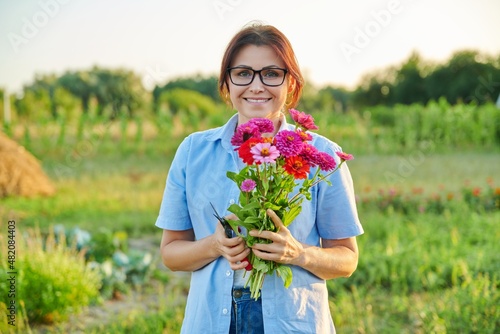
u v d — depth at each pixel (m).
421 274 5.29
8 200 9.01
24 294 4.39
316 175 1.89
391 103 27.77
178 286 5.56
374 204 8.58
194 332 1.96
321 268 1.92
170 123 15.73
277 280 1.91
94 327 4.39
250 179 1.79
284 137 1.78
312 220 1.99
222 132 2.04
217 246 1.90
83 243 5.86
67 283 4.56
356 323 4.39
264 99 1.97
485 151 14.56
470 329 4.00
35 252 4.77
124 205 9.23
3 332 4.08
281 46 1.95
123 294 5.30
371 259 5.56
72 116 15.90
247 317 1.92
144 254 5.82
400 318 4.55
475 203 8.33
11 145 9.83
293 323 1.90
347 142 15.36
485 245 6.04
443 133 15.47
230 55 1.97
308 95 24.64
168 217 2.08
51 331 4.34
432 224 7.25
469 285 4.66
